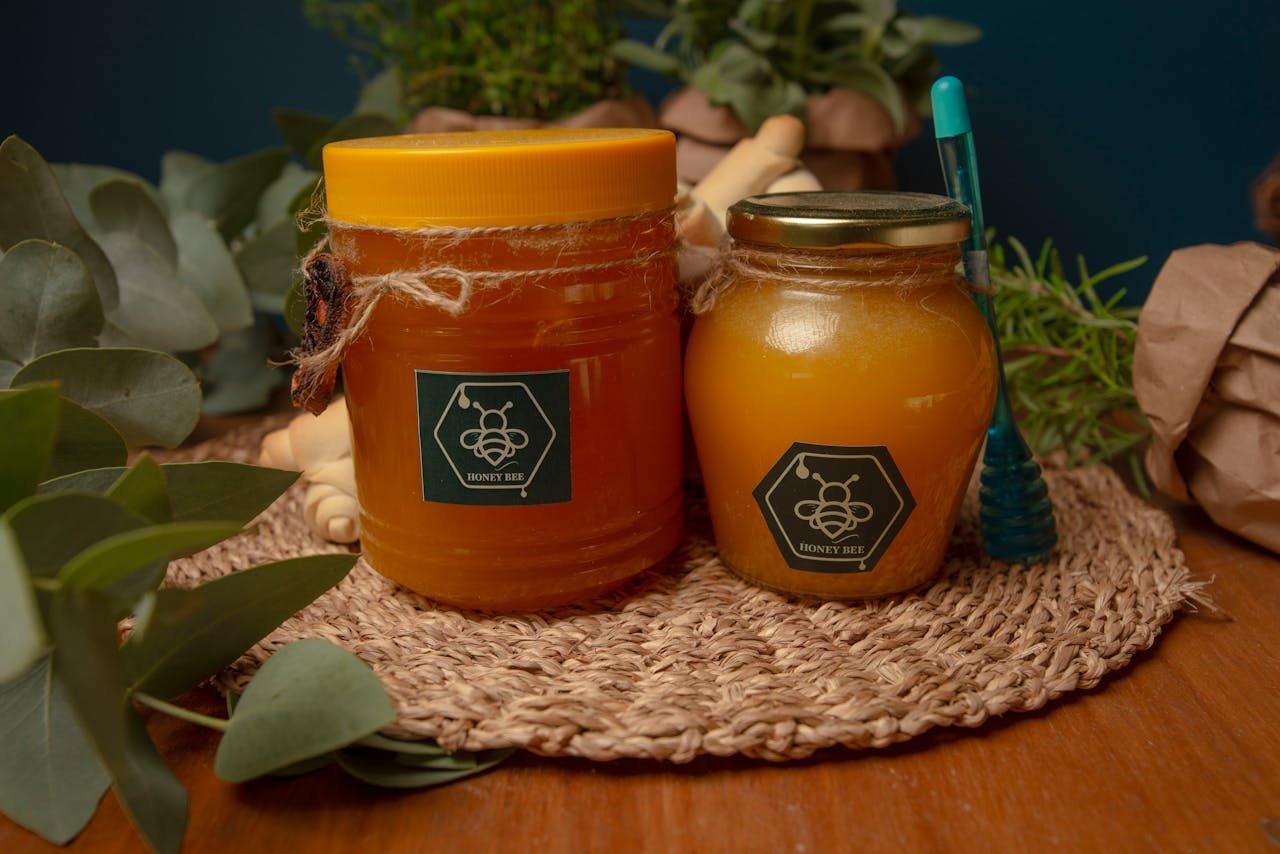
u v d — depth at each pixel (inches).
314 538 17.3
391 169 13.2
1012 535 15.9
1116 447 19.4
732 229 14.6
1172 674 14.4
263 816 12.5
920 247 13.8
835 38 21.4
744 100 19.6
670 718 12.9
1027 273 20.3
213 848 12.1
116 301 17.9
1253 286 15.9
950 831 12.1
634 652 14.2
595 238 13.6
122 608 11.7
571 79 20.1
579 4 20.1
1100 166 23.5
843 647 14.3
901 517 14.6
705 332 15.0
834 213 13.8
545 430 13.9
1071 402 19.4
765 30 20.6
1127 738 13.3
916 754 13.1
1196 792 12.6
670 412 15.3
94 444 13.8
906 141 22.2
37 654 9.9
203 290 20.3
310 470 17.1
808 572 14.9
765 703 13.1
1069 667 14.0
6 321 15.7
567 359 13.8
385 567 15.1
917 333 13.9
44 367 14.5
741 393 14.4
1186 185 23.3
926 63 21.1
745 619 14.9
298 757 11.8
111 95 24.7
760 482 14.7
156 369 14.9
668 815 12.4
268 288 21.1
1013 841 12.0
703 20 20.9
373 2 22.5
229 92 24.7
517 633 14.7
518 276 13.4
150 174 25.2
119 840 12.3
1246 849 11.9
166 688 12.8
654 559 15.4
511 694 13.4
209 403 22.7
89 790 12.2
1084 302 24.0
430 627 14.8
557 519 14.3
